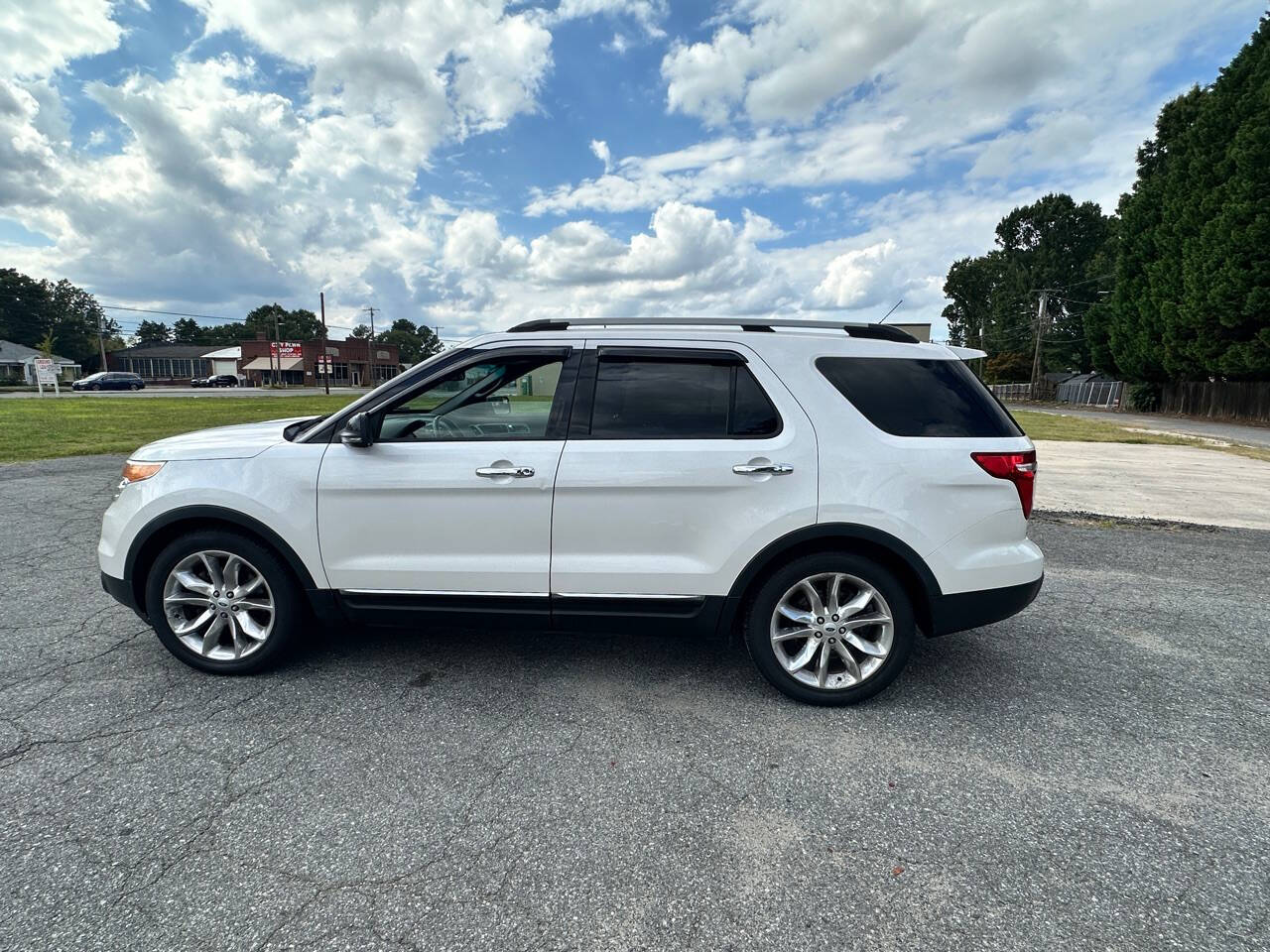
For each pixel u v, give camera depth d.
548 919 1.88
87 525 6.54
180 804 2.37
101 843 2.16
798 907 1.93
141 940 1.79
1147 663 3.66
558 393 3.15
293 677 3.37
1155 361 32.31
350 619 3.26
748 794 2.46
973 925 1.87
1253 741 2.87
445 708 3.07
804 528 2.97
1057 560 5.73
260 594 3.35
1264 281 24.41
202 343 116.88
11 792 2.42
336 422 3.25
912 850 2.18
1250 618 4.37
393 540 3.15
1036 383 57.94
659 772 2.60
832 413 3.03
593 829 2.26
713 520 3.01
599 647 3.77
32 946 1.76
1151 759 2.73
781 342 3.13
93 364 93.44
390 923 1.86
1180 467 11.90
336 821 2.29
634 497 3.02
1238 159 24.83
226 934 1.81
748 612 3.14
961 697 3.24
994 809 2.39
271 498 3.16
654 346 3.15
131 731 2.85
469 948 1.78
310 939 1.80
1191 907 1.93
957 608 3.02
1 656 3.57
